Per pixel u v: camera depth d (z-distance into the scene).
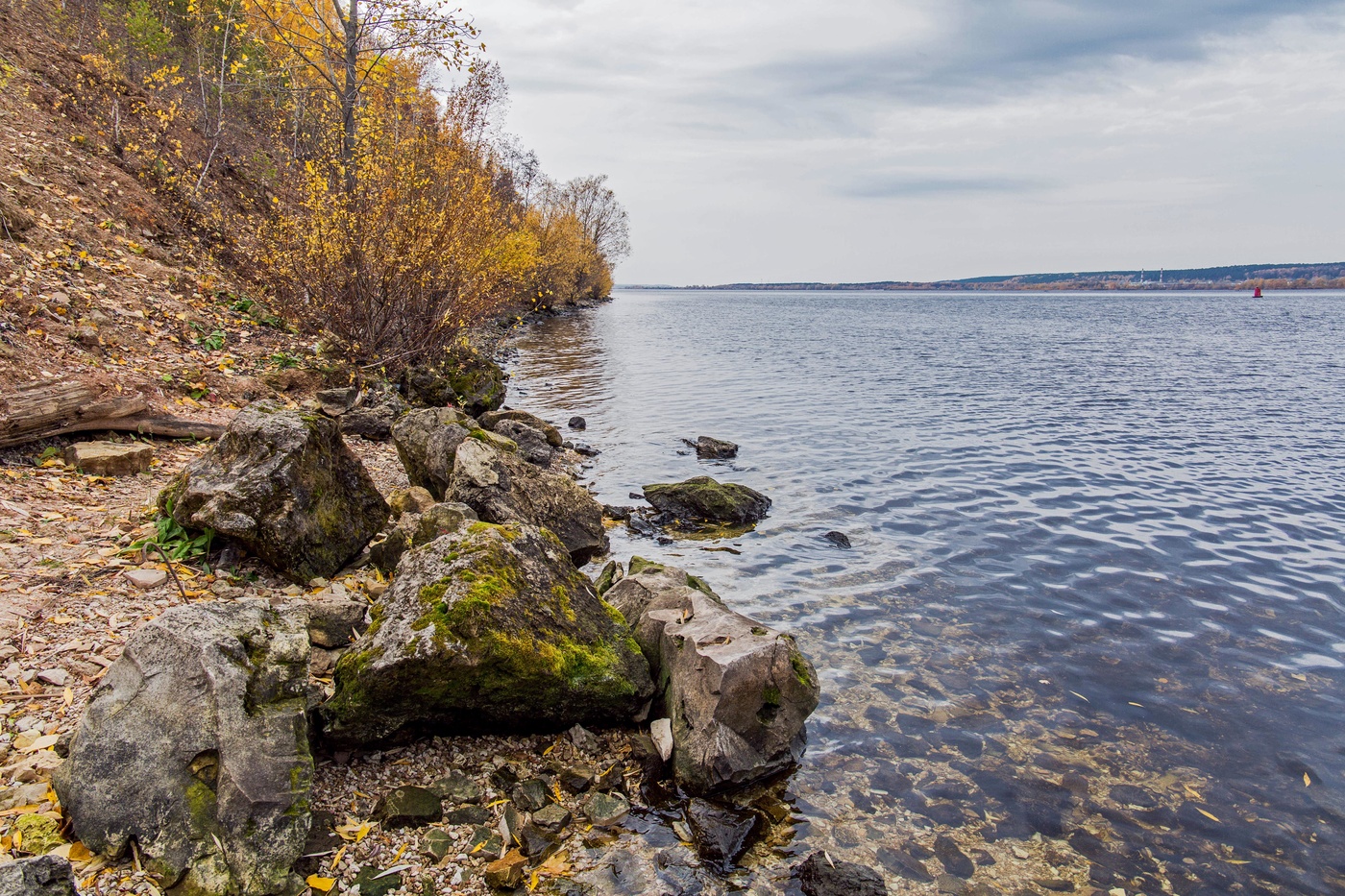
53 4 21.42
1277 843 4.81
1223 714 6.22
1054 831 4.85
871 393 23.27
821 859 4.38
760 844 4.61
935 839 4.73
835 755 5.51
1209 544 10.18
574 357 31.86
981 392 23.69
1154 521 11.11
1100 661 7.05
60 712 4.38
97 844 3.54
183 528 6.53
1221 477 13.53
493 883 4.03
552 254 49.94
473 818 4.46
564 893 4.05
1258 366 31.62
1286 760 5.65
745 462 14.28
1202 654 7.21
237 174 20.27
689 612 6.12
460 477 8.39
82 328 10.33
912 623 7.69
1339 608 8.25
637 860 4.35
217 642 4.03
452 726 5.17
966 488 12.70
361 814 4.39
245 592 6.14
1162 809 5.09
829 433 17.00
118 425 8.69
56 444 8.09
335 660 5.46
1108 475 13.59
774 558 9.40
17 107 15.00
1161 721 6.10
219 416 10.38
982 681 6.63
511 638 5.03
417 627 4.85
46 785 3.85
